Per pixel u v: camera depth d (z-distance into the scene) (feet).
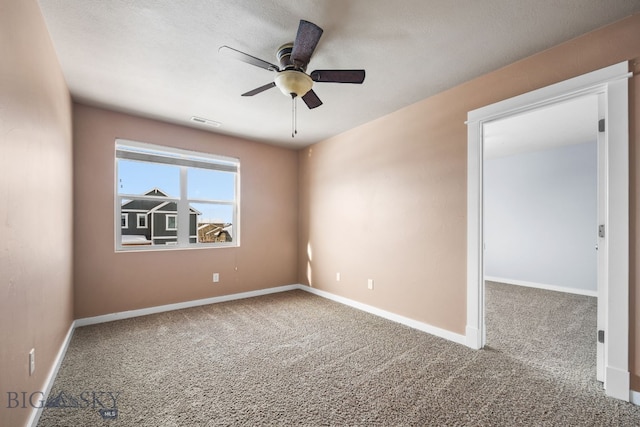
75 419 5.22
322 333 9.32
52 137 6.51
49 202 6.23
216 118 11.27
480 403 5.73
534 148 16.06
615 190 5.88
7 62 4.03
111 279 10.46
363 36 6.34
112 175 10.50
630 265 5.73
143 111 10.55
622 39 5.85
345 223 12.81
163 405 5.63
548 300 13.70
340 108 10.31
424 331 9.47
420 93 9.17
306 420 5.23
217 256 13.10
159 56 7.11
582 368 7.10
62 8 5.47
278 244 15.15
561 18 5.80
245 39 6.49
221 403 5.71
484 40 6.50
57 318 6.99
